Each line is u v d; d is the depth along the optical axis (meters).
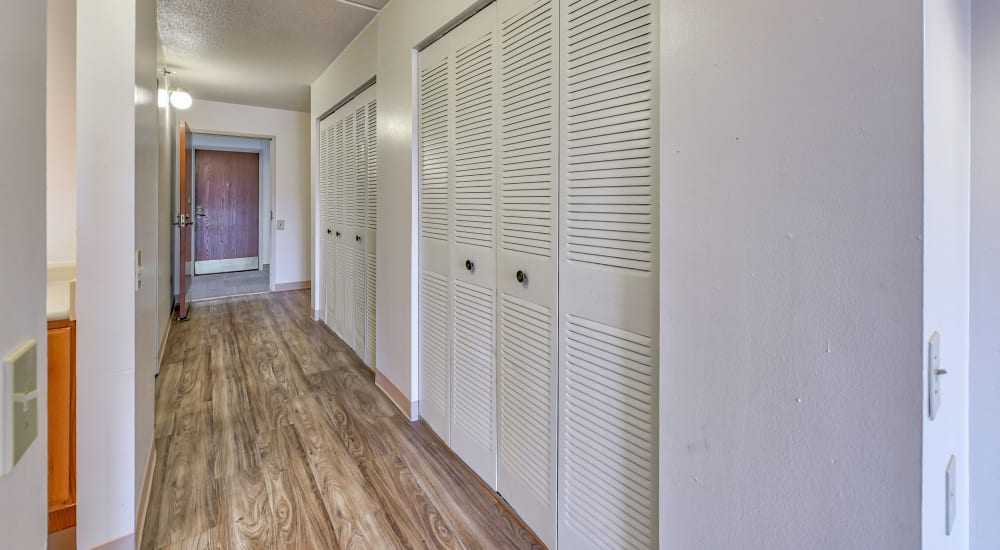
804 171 0.74
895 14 0.64
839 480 0.72
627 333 1.24
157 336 3.13
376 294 3.01
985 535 0.89
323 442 2.28
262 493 1.87
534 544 1.60
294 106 5.70
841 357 0.71
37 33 0.55
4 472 0.47
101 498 1.46
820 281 0.73
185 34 3.33
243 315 4.86
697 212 0.89
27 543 0.53
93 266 1.44
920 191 0.63
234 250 8.29
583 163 1.37
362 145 3.37
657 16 1.13
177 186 5.06
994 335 0.87
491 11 1.78
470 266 1.96
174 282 5.07
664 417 0.98
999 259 0.86
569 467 1.46
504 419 1.78
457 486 1.92
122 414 1.48
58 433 1.42
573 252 1.42
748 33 0.80
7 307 0.48
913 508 0.65
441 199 2.20
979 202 0.87
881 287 0.67
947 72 0.73
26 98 0.52
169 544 1.58
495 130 1.78
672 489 0.96
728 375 0.85
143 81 1.71
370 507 1.79
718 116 0.85
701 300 0.89
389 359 2.79
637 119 1.19
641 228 1.20
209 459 2.12
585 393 1.39
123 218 1.48
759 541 0.82
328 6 2.89
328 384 3.04
